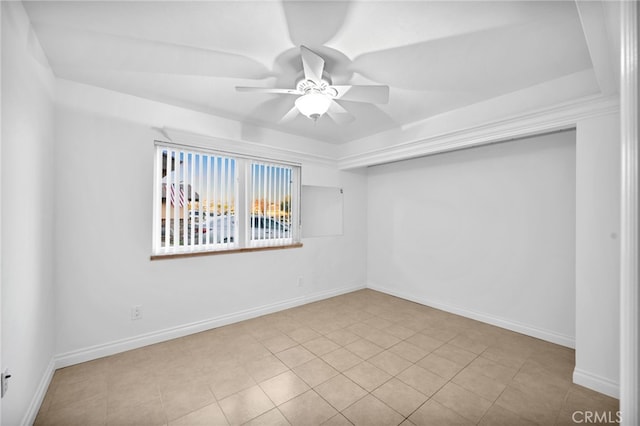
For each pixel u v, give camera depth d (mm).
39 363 1865
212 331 2988
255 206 3508
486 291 3227
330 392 1975
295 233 3928
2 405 1320
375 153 3746
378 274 4535
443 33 1674
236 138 3189
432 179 3787
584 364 2031
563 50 1844
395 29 1635
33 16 1559
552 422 1690
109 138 2471
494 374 2182
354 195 4531
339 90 2020
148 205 2668
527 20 1562
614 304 1931
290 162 3785
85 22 1608
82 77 2248
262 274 3488
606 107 1972
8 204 1374
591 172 2031
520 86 2348
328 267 4195
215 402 1873
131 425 1673
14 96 1439
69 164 2295
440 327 3088
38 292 1840
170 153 2857
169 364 2330
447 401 1878
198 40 1765
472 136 2770
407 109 2865
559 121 2203
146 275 2666
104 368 2262
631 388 812
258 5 1461
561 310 2686
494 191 3170
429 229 3816
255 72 2146
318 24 1600
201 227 3070
